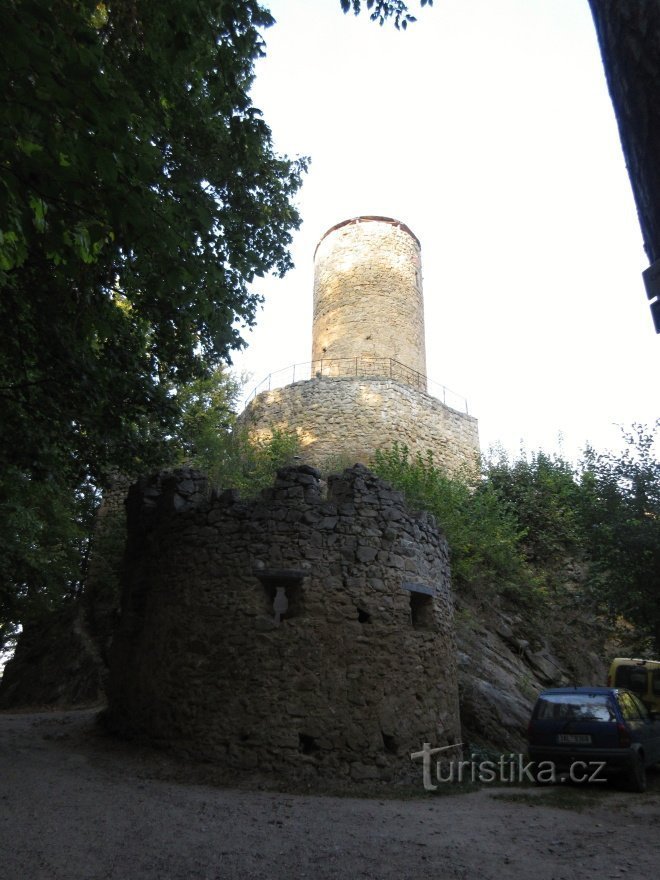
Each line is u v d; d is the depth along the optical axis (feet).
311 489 27.68
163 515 30.22
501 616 47.34
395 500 28.58
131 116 17.78
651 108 7.22
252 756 23.15
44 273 24.58
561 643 49.14
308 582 25.82
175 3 19.97
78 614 54.75
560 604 52.06
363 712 23.95
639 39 7.39
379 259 78.89
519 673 40.96
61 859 13.60
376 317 75.46
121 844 14.88
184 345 35.01
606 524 40.96
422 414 67.10
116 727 28.43
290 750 23.12
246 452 59.82
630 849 16.22
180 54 21.44
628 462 41.88
